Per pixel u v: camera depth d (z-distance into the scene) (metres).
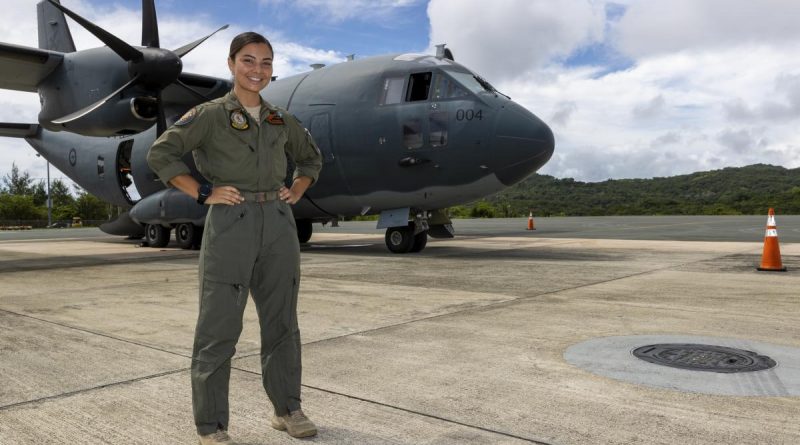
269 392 2.73
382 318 5.38
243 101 2.61
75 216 62.38
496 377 3.55
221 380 2.54
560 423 2.80
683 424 2.76
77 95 12.03
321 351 4.20
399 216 11.57
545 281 7.81
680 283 7.54
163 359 4.03
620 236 17.95
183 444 2.60
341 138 11.48
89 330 4.97
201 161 2.60
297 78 12.81
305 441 2.63
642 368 3.69
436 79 10.74
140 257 12.41
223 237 2.51
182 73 13.02
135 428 2.79
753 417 2.84
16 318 5.52
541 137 10.30
